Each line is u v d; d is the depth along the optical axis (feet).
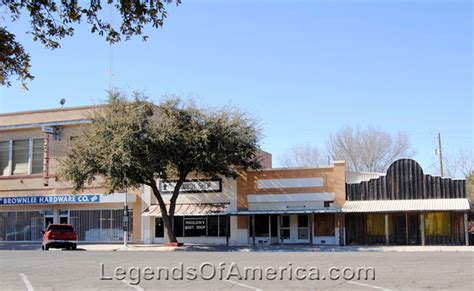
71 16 33.37
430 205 124.57
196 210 144.46
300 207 138.10
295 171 140.05
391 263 65.82
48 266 68.39
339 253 91.56
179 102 129.80
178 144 124.88
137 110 127.03
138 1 32.83
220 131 127.24
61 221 159.63
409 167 130.11
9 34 34.58
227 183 145.28
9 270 64.13
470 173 215.51
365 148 232.53
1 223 164.76
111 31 34.06
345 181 135.74
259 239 141.69
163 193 150.30
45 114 161.38
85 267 66.74
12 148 166.30
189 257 81.56
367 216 133.59
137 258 80.23
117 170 120.06
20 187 162.71
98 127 126.93
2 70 35.37
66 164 130.11
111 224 154.81
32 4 32.89
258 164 137.18
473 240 127.95
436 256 77.87
